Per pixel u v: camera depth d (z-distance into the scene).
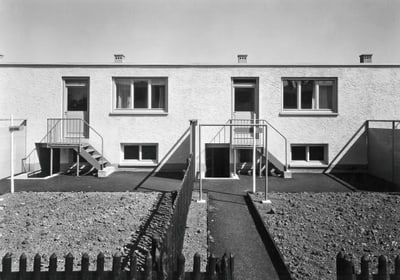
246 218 8.59
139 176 13.58
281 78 14.54
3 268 4.34
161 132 14.62
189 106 14.55
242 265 6.20
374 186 11.94
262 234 7.60
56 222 8.27
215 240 7.30
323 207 9.23
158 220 8.41
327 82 14.75
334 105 14.69
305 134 14.55
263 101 14.49
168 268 4.61
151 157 14.94
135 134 14.66
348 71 14.54
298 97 14.72
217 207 9.47
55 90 14.66
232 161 14.37
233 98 14.65
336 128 14.59
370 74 14.54
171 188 11.48
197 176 13.78
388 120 13.46
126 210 9.13
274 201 9.84
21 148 14.50
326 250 6.77
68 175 13.94
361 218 8.38
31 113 14.68
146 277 4.12
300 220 8.29
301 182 12.59
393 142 12.55
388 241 7.12
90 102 14.60
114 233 7.64
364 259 4.14
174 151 14.62
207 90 14.51
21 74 14.64
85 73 14.60
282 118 14.52
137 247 6.93
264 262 6.32
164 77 14.60
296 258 6.44
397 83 14.55
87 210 9.12
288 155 14.56
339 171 14.59
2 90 14.64
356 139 14.59
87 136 14.73
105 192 10.91
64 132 14.75
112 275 4.20
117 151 14.66
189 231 7.74
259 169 14.08
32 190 11.22
